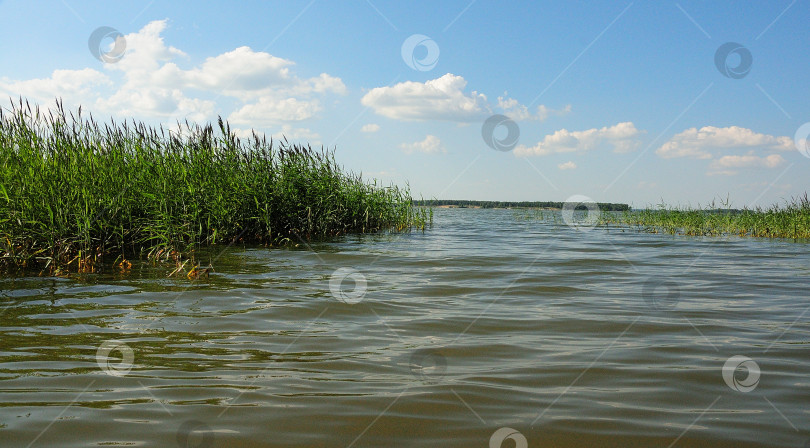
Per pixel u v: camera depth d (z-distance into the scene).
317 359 3.24
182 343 3.52
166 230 7.31
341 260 7.69
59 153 7.35
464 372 3.05
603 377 2.99
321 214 11.92
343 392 2.70
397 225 15.36
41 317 4.10
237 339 3.64
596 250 9.88
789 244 11.71
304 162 12.00
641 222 19.17
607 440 2.21
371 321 4.24
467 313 4.57
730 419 2.42
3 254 6.13
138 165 8.45
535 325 4.19
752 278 6.64
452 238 12.36
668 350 3.53
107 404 2.48
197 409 2.45
